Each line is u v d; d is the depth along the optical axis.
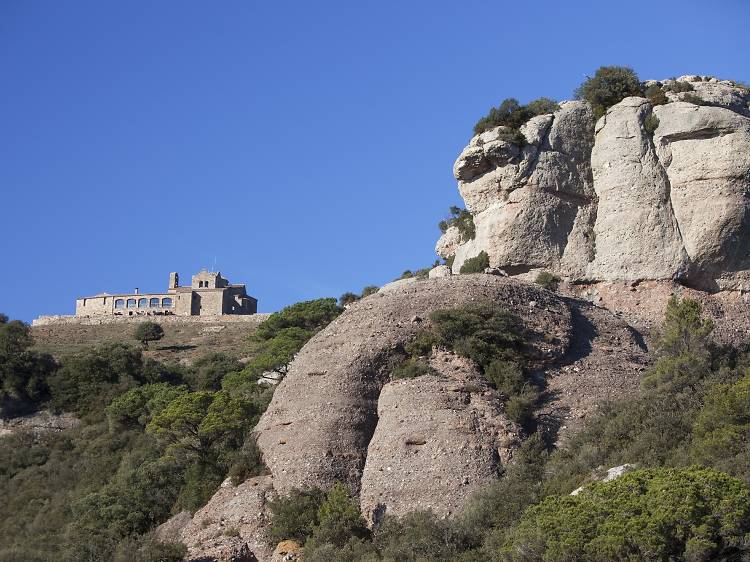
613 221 62.78
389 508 46.50
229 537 46.91
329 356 53.34
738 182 61.62
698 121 62.97
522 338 53.81
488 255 63.53
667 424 45.03
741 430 42.19
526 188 63.78
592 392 52.00
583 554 35.38
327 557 43.34
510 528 41.81
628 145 63.84
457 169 65.62
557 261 62.84
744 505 34.94
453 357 52.78
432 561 41.69
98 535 52.50
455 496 46.06
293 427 50.66
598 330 56.94
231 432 55.09
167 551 46.09
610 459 44.69
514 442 48.25
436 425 48.41
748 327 59.59
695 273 61.28
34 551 54.44
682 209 62.06
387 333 53.78
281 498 47.88
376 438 48.97
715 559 34.72
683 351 52.12
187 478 54.03
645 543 34.62
